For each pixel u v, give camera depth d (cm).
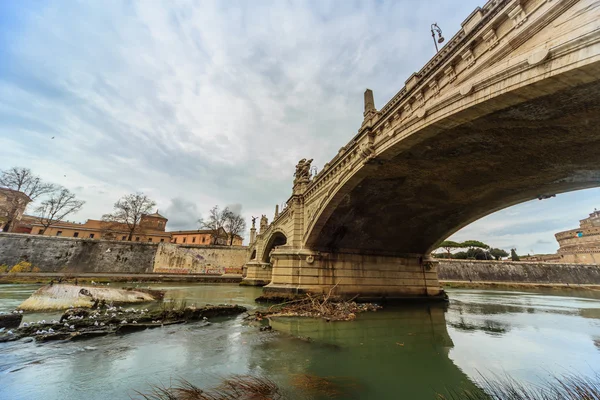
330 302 2194
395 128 1359
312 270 2484
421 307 2389
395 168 1670
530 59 764
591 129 1099
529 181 1766
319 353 1016
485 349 1122
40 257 4441
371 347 1129
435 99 1144
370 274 2720
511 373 861
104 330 1165
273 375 788
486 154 1440
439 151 1442
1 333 1068
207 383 711
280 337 1215
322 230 2403
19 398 610
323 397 668
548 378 815
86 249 4831
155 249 5394
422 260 3027
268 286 2470
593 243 6919
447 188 1955
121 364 829
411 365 927
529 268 5925
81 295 1709
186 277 4794
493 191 1972
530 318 1864
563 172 1572
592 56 650
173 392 632
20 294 2242
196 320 1506
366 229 2530
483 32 927
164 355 922
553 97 888
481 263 6075
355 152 1789
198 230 9206
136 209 6712
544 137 1207
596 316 1959
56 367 784
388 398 682
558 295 3991
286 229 3228
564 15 713
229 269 6128
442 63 1104
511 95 874
